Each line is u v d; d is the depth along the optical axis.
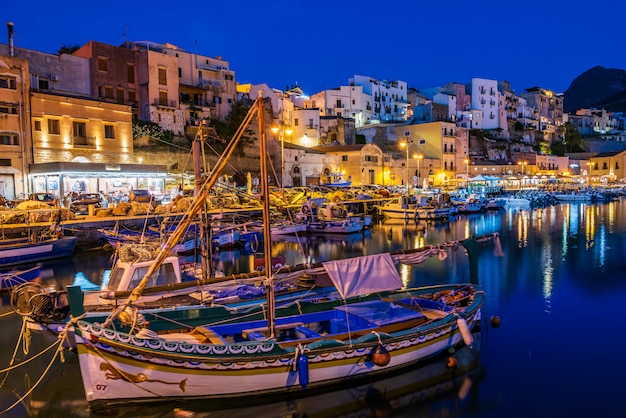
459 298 14.03
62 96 42.12
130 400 9.46
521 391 10.71
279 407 10.05
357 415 9.87
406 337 11.05
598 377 11.31
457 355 12.46
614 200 78.25
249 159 60.38
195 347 9.38
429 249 14.11
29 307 11.23
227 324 11.67
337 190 56.34
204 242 18.00
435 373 11.45
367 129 92.50
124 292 11.65
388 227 44.16
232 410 9.83
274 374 9.87
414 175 81.81
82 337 9.12
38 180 40.16
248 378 9.71
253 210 41.38
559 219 48.94
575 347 13.07
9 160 38.94
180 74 60.84
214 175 10.45
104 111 45.06
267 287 10.81
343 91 95.69
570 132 130.62
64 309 11.48
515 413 9.87
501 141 109.06
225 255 29.66
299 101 93.50
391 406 10.16
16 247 24.81
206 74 63.53
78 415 9.82
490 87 114.12
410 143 89.31
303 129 79.50
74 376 11.60
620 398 10.38
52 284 21.31
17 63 39.44
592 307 16.80
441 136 86.50
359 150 72.19
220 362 9.47
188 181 48.97
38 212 28.56
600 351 12.79
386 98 104.75
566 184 94.38
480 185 82.44
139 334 9.84
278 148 63.69
